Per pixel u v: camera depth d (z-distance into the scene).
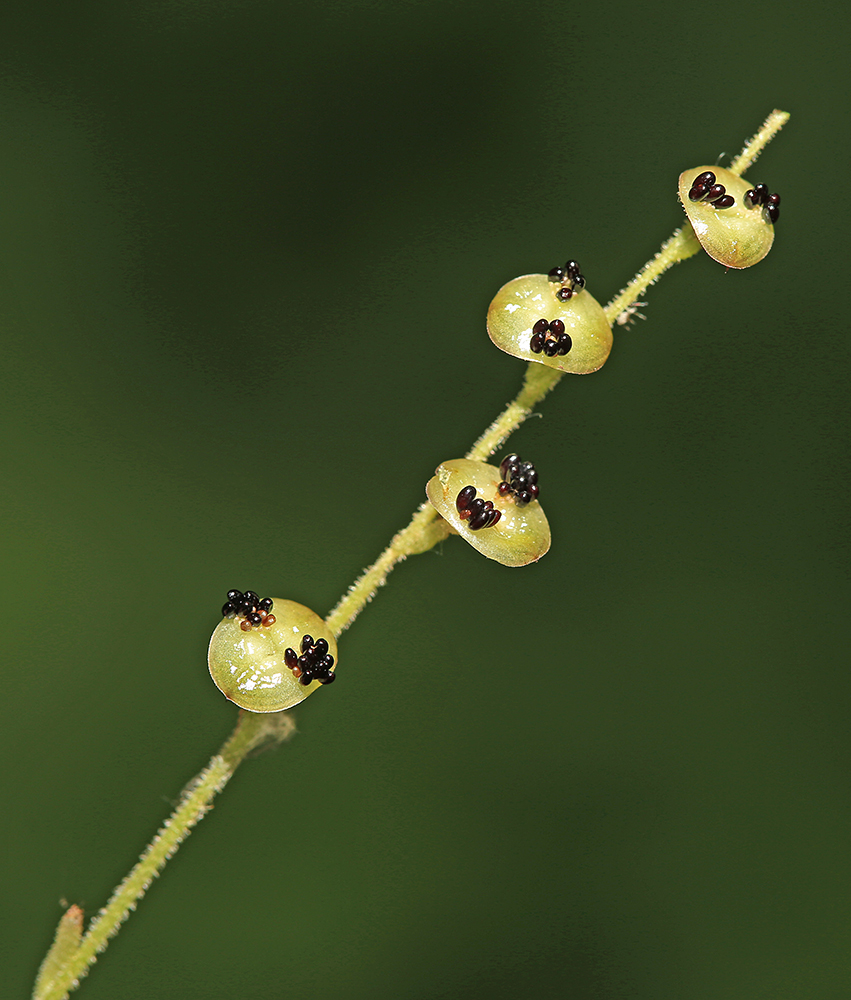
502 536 0.18
